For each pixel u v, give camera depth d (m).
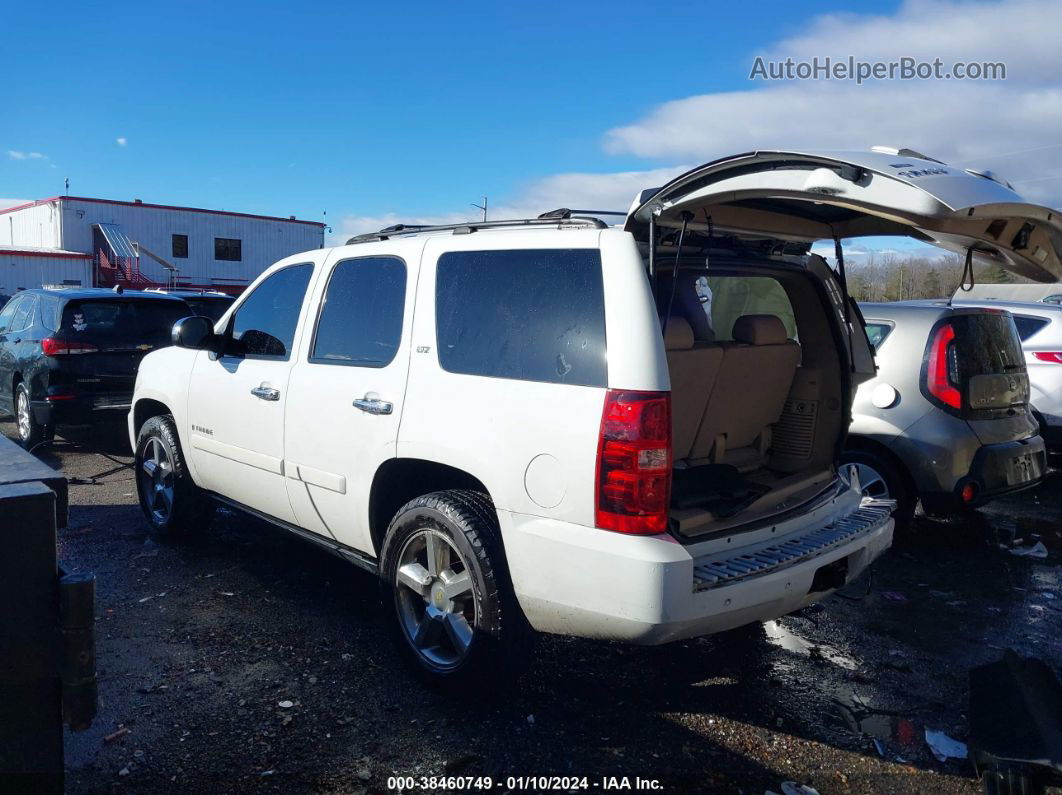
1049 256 3.29
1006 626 4.69
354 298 4.31
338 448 4.13
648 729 3.50
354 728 3.44
